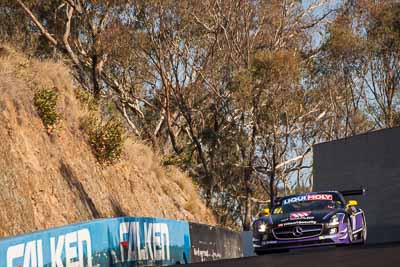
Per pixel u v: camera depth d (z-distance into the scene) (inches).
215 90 3722.9
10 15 3171.8
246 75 3501.5
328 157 2306.8
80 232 1018.7
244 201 3912.4
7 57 1647.4
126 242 1169.4
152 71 3602.4
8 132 1406.3
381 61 4057.6
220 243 1681.8
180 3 3385.8
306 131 4094.5
